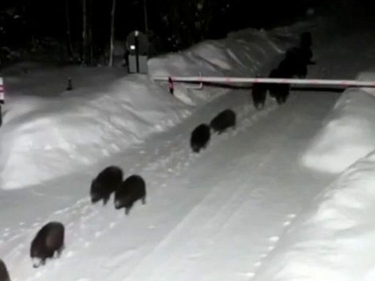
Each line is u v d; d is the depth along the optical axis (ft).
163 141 44.60
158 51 67.51
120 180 35.70
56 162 39.93
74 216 33.55
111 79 54.54
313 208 30.27
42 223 32.99
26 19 71.97
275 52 73.67
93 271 28.40
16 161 39.34
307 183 36.60
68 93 47.73
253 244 29.96
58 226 30.22
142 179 35.01
